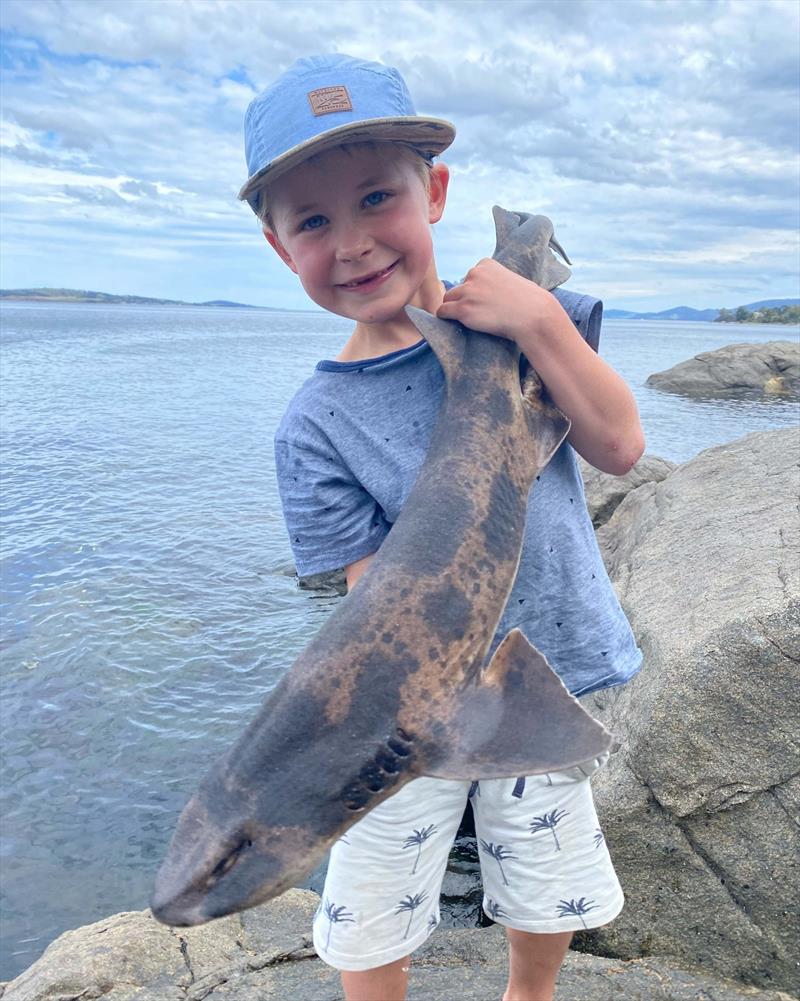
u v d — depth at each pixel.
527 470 0.70
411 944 0.73
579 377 0.68
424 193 0.71
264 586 2.87
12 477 4.44
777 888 1.04
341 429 0.74
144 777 1.77
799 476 1.75
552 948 0.76
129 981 1.01
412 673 0.60
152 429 6.09
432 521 0.64
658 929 1.07
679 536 1.65
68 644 2.37
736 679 1.04
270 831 0.60
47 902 1.44
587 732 0.58
